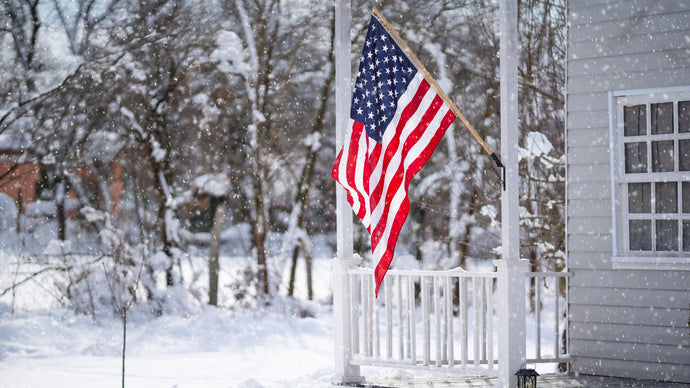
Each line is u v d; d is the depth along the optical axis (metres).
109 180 18.22
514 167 8.19
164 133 18.03
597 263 9.34
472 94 16.62
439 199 17.73
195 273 18.02
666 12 9.02
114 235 16.98
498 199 15.51
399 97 8.25
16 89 17.81
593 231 9.38
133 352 14.09
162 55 17.92
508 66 8.20
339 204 9.38
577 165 9.54
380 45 8.48
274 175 19.44
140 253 17.30
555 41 15.02
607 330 9.24
